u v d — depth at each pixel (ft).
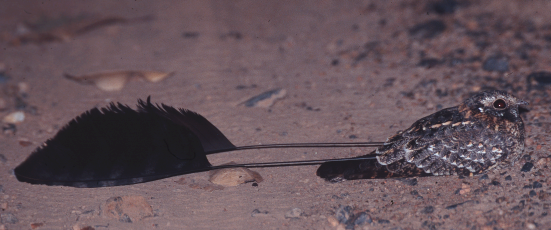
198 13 93.86
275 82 53.06
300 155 36.17
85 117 30.07
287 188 32.01
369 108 43.80
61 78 58.85
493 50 54.34
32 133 42.63
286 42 69.56
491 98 29.91
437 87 46.70
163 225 28.55
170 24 86.38
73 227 28.30
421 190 30.42
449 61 53.21
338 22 77.05
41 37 79.92
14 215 29.55
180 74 57.62
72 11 99.19
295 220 28.45
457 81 47.42
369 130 39.14
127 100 49.57
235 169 33.40
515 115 30.32
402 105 43.70
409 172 29.60
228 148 33.50
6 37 80.94
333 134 39.04
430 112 41.45
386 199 29.91
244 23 82.84
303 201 30.35
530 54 51.49
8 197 31.65
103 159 29.68
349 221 28.07
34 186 33.14
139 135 30.22
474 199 28.68
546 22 60.95
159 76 56.24
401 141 30.17
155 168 30.12
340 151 36.35
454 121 29.94
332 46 65.00
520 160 31.83
